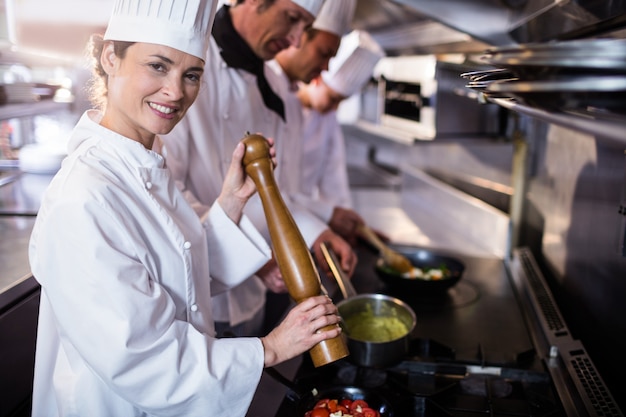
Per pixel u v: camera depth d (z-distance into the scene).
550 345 1.31
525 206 2.08
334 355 0.97
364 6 2.56
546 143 1.88
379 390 1.11
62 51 3.05
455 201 2.56
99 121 1.00
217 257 1.21
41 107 2.49
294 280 1.01
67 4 3.00
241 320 1.77
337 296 1.66
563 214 1.67
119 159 0.95
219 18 1.57
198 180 1.60
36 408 1.04
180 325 0.91
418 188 3.03
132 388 0.86
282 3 1.47
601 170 1.36
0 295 1.37
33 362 1.56
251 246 1.21
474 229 2.37
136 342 0.84
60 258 0.84
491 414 1.09
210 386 0.88
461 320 1.53
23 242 1.74
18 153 2.82
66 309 0.84
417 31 2.25
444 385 1.20
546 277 1.84
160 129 0.94
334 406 1.05
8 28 2.37
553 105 0.60
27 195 2.26
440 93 2.30
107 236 0.86
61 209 0.84
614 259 1.25
